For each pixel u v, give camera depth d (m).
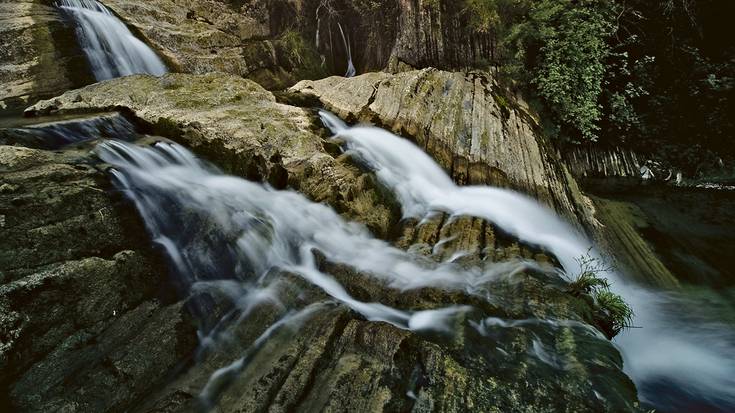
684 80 11.27
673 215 9.22
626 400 3.18
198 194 5.00
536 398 3.19
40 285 3.07
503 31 10.27
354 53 12.48
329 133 7.55
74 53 8.55
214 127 6.24
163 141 5.78
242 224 4.93
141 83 7.20
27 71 7.86
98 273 3.47
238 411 2.99
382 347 3.51
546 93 9.95
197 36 11.03
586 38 9.65
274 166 6.09
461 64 10.26
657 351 5.21
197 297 4.04
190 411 3.02
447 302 4.45
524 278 4.98
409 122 8.13
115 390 3.09
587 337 3.92
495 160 7.85
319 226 5.65
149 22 10.41
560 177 8.62
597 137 11.03
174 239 4.34
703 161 10.98
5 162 3.77
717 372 4.86
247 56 11.52
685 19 11.09
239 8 12.90
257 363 3.46
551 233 7.01
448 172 7.77
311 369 3.32
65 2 9.16
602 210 8.83
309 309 4.05
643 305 6.22
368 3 11.38
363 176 6.51
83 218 3.69
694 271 7.29
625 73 11.02
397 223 6.41
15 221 3.21
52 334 3.03
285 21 12.59
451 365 3.44
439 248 5.70
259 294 4.35
